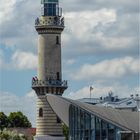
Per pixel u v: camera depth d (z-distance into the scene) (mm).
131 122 130500
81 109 129375
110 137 120125
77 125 131375
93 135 125000
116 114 135000
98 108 134750
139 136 114625
